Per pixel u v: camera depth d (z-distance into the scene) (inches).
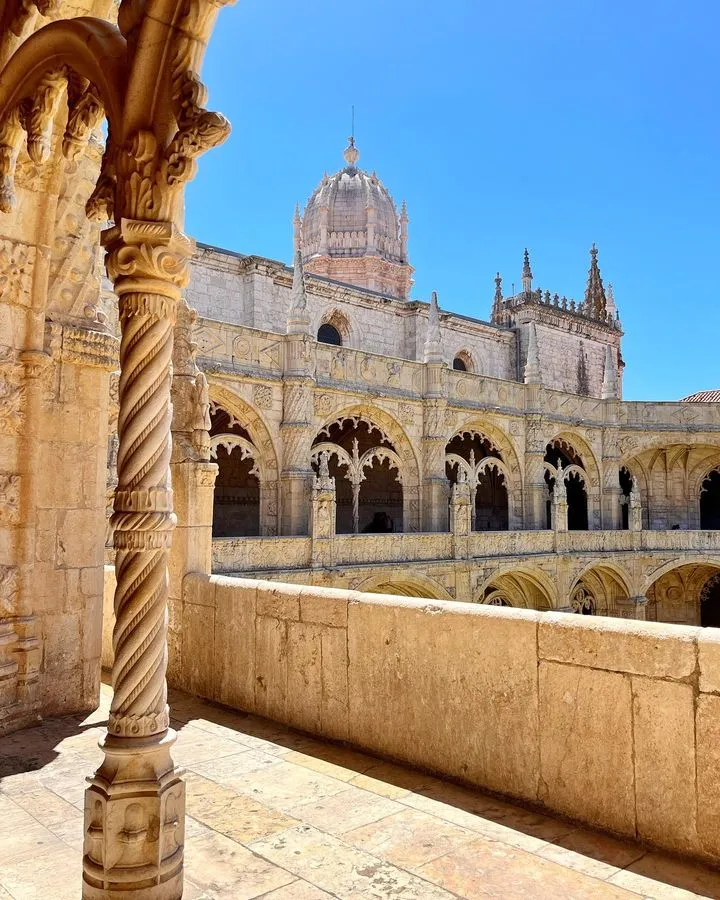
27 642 266.7
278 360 970.1
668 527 1551.4
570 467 1350.9
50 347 283.1
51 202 277.7
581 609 1384.1
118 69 153.0
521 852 167.8
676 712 169.5
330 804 193.2
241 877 154.6
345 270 1793.8
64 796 198.8
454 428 1187.3
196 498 314.7
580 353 1854.1
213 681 289.7
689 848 164.9
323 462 916.0
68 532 286.8
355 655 237.3
